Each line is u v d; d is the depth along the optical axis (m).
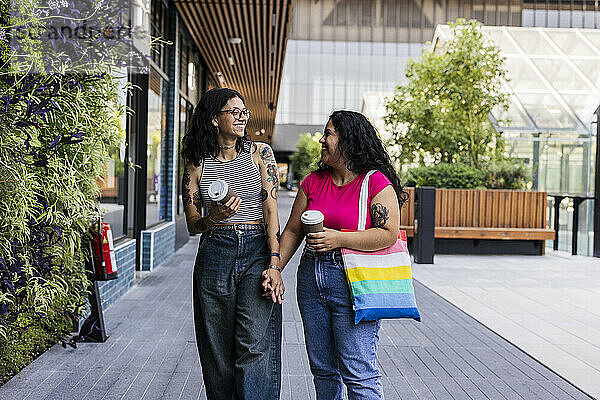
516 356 4.81
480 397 3.87
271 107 25.66
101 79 4.06
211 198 2.82
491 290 7.74
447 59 13.04
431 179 11.83
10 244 3.39
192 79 13.55
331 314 2.83
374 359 2.84
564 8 36.06
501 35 15.21
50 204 3.92
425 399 3.82
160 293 7.07
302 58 48.59
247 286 3.03
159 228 9.37
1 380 4.02
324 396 2.91
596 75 13.91
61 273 4.29
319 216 2.69
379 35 47.09
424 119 13.59
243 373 3.02
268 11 10.80
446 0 44.88
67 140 3.63
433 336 5.39
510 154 13.03
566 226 12.07
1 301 3.29
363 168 2.87
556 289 7.85
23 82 3.41
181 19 11.55
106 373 4.21
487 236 11.14
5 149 3.26
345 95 48.47
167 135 10.72
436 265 10.00
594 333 5.56
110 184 6.61
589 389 4.04
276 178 3.13
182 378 4.13
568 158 12.71
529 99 13.28
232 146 3.12
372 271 2.73
